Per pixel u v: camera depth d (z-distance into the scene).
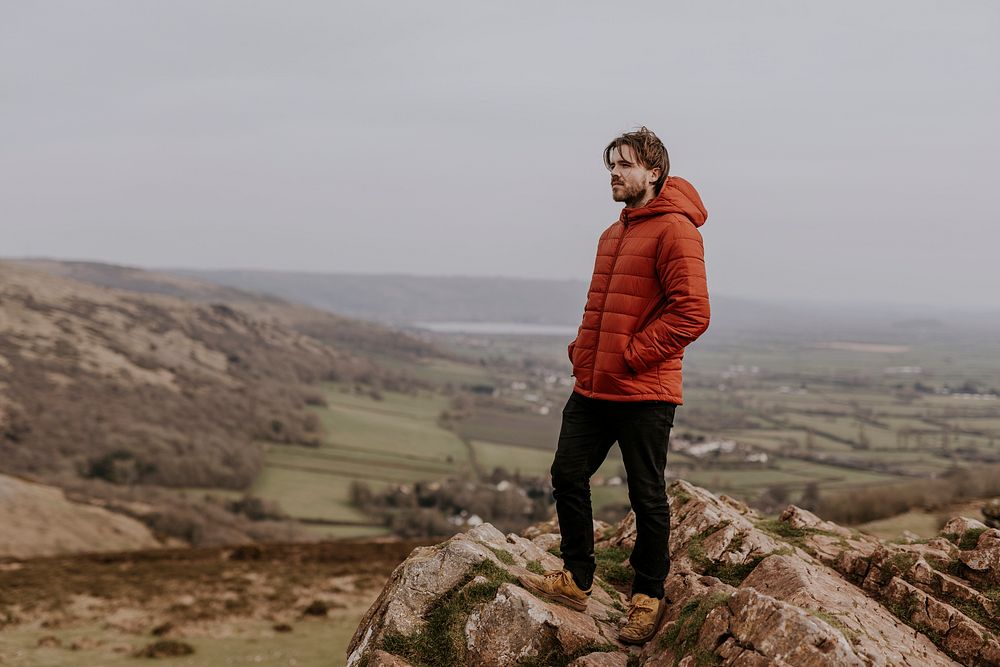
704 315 4.16
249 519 94.06
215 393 164.00
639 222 4.48
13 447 106.19
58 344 170.38
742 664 3.55
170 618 19.78
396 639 4.47
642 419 4.39
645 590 4.54
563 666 4.25
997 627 4.34
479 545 5.09
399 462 137.38
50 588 24.94
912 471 128.75
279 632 18.55
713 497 6.74
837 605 4.20
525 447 163.50
